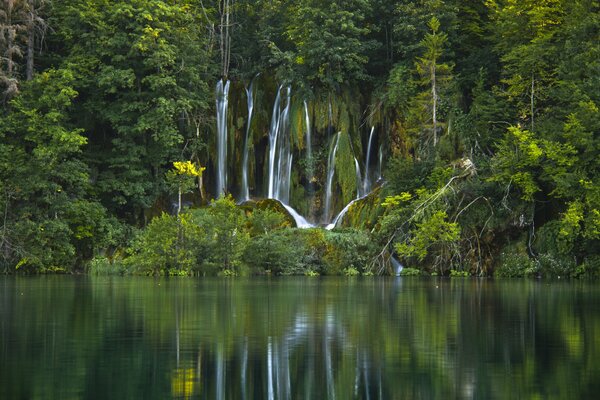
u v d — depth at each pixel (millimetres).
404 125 50781
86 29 50969
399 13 53188
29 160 46062
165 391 8094
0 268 44438
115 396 7824
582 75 41219
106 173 50031
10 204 45438
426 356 10328
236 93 54812
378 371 9227
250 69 58469
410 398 7766
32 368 9352
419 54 51906
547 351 10758
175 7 51719
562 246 38000
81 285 29359
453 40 52312
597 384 8430
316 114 52562
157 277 38281
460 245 40469
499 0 51812
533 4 46812
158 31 49719
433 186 42844
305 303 19516
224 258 40781
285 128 53250
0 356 10219
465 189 40812
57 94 47719
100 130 52906
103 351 10703
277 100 54156
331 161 52000
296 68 53656
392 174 44844
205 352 10617
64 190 47156
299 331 13047
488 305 18953
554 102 45094
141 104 49594
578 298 21812
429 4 51344
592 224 36719
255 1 60375
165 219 40688
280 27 58125
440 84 47969
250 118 54312
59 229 44500
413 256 41469
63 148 46000
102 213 47156
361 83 54812
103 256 46125
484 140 45281
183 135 53281
